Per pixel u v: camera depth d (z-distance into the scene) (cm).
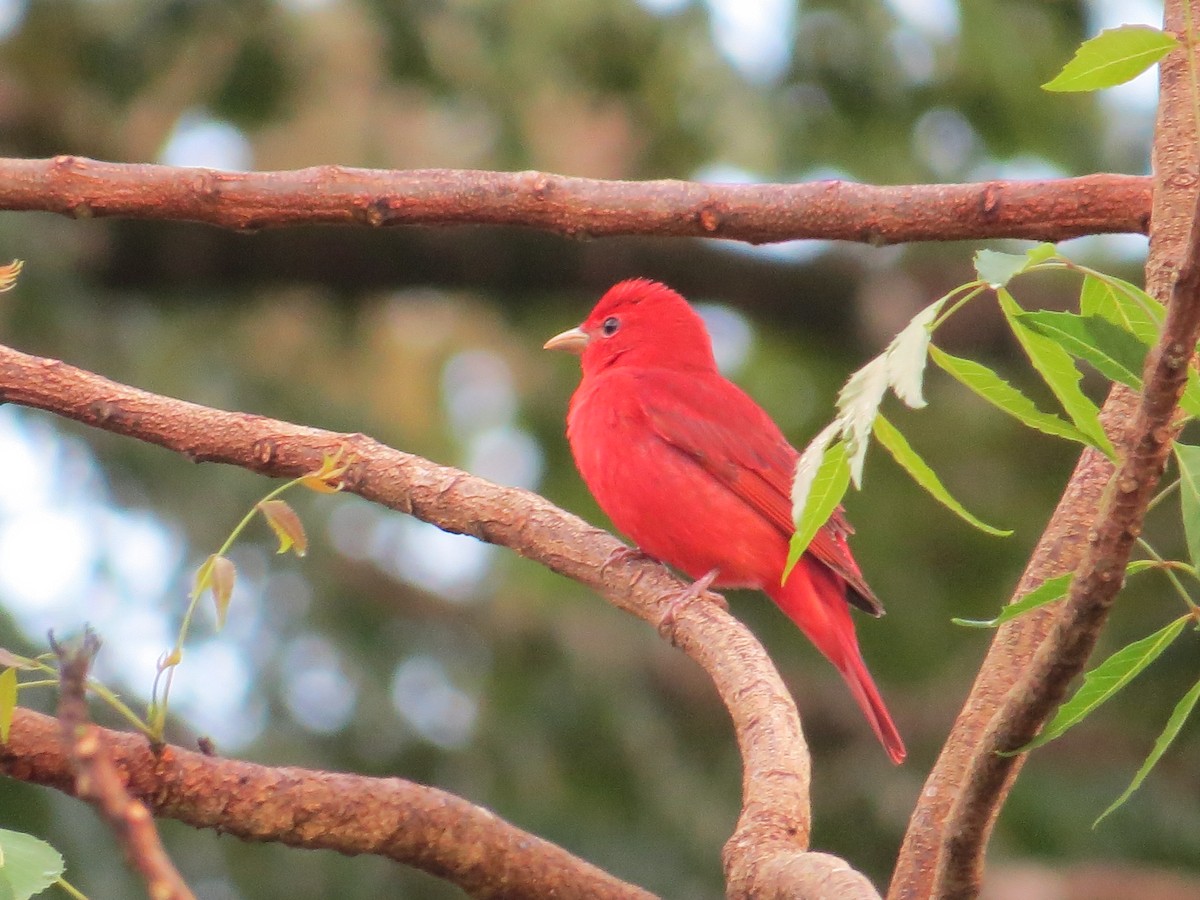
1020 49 1453
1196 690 438
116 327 1462
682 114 1423
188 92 1466
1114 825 1434
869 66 1416
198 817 548
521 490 677
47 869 464
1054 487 1609
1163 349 405
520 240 1648
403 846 571
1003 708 473
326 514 1380
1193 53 436
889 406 1623
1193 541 421
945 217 661
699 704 1453
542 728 1371
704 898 1303
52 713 1116
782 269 1692
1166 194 593
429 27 1417
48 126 1516
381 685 1336
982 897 1329
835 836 1432
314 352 1661
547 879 587
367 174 659
